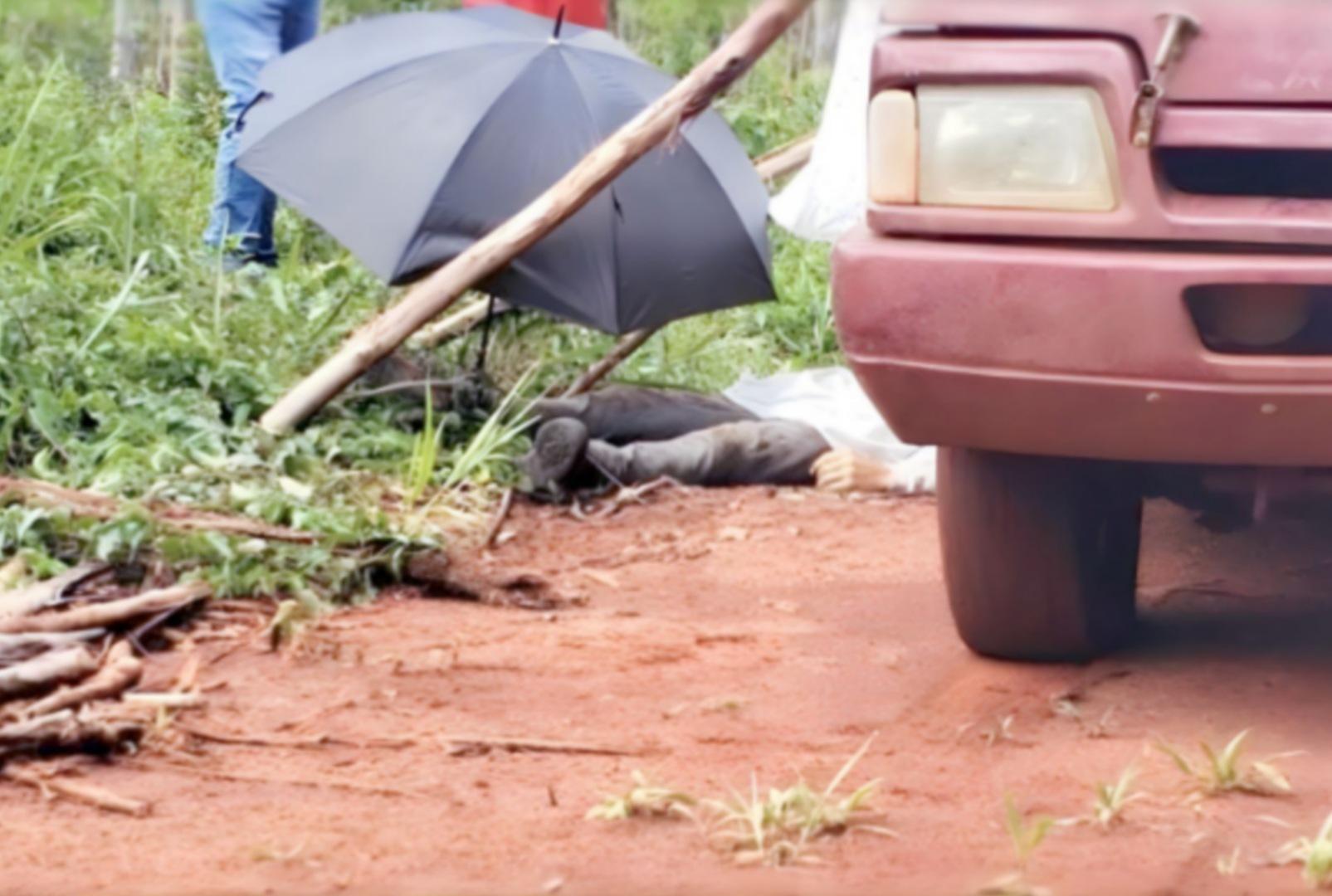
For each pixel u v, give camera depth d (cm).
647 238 944
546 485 905
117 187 1161
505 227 884
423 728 536
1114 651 630
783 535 854
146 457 799
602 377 1062
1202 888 407
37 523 696
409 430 960
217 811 459
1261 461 506
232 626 647
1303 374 486
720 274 967
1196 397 495
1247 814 460
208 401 884
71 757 499
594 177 876
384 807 464
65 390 837
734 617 694
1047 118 507
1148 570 764
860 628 673
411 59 948
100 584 672
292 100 945
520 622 676
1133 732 537
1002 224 511
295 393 894
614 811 452
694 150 970
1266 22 493
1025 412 515
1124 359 496
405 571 725
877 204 525
